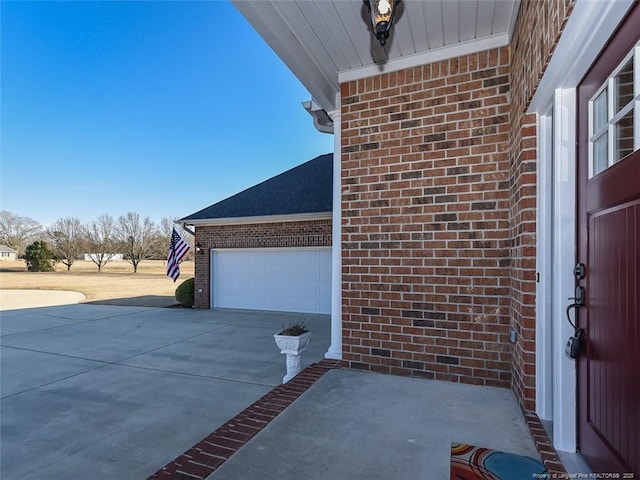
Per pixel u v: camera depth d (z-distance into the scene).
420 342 3.83
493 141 3.57
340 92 4.38
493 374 3.53
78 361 6.05
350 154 4.21
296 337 4.50
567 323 2.32
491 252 3.56
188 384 4.84
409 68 3.94
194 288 12.60
